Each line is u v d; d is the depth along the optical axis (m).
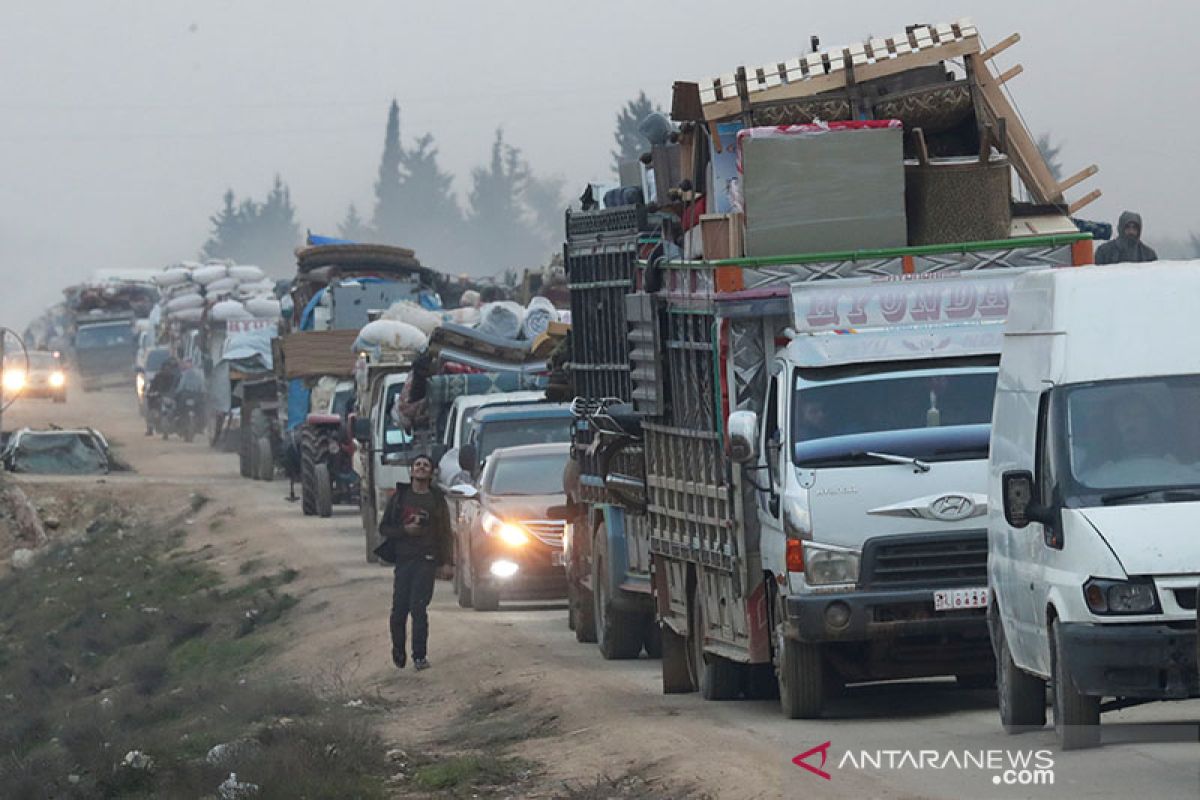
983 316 46.22
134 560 122.94
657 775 38.59
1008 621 38.78
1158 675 34.00
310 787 45.44
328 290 142.88
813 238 47.84
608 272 64.81
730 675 50.72
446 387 98.00
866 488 43.56
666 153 56.19
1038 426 37.28
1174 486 35.31
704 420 49.66
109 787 51.41
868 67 50.53
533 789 41.16
